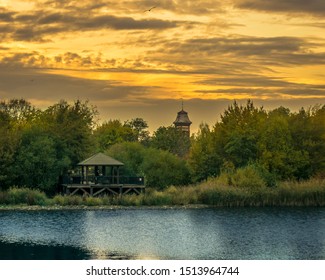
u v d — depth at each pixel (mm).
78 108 123312
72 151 117750
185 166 120250
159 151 122188
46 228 76500
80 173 122688
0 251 62031
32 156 109438
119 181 108875
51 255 60125
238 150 119312
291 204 101750
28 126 121438
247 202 101438
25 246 64625
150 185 116688
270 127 120688
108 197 102250
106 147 157125
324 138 121312
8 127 118000
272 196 101812
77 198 100625
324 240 68062
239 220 83688
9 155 108625
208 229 75875
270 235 71375
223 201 101188
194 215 89188
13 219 84438
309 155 121188
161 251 62094
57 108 123625
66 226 78125
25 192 101188
